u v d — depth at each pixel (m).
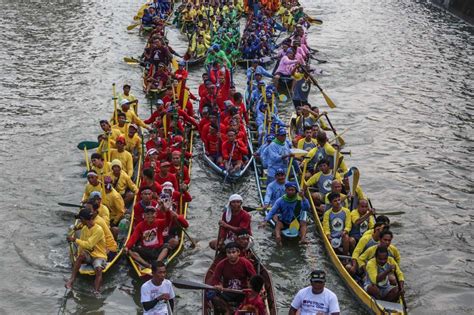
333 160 15.48
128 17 38.16
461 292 12.27
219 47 25.67
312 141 16.34
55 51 29.59
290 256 13.25
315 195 14.61
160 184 13.91
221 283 10.55
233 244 10.36
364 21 39.44
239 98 19.22
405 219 15.22
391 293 10.94
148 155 14.90
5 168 17.27
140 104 22.80
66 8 40.38
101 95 23.67
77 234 13.16
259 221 14.74
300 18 36.25
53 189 16.16
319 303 9.37
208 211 15.17
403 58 30.31
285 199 13.58
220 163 17.08
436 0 46.00
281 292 12.09
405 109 23.30
